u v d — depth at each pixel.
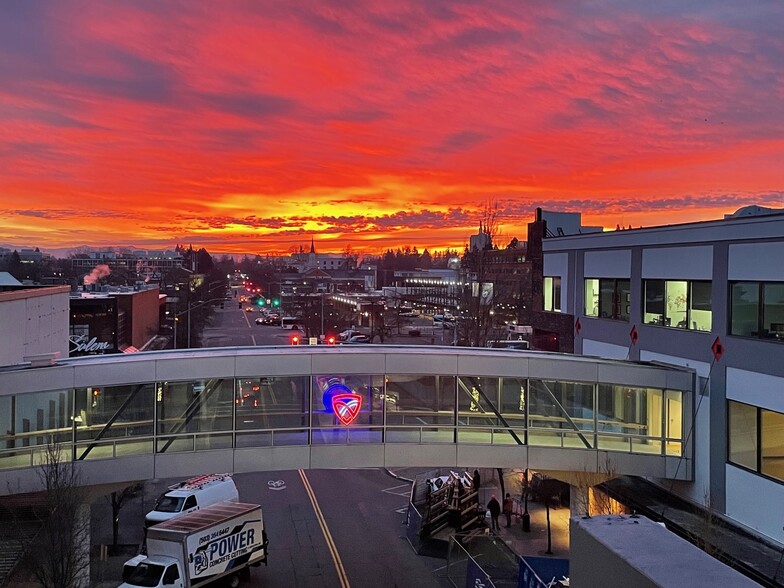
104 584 20.98
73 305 57.81
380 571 22.16
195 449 19.86
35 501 19.95
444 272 179.00
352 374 20.70
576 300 30.09
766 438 18.66
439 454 20.86
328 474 35.41
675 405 21.86
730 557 16.81
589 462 21.30
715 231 20.84
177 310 90.56
